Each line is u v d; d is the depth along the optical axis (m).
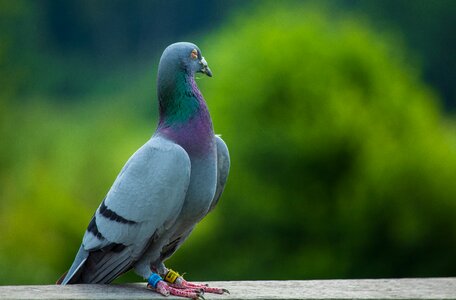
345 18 20.47
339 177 16.78
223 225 16.98
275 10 19.45
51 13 55.66
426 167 16.06
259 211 17.00
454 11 48.69
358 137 16.64
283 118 17.17
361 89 18.12
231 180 16.94
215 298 4.93
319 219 16.80
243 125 17.27
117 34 55.88
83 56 54.91
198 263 16.78
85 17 55.72
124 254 5.22
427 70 48.91
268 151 16.86
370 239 16.36
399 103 17.84
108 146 20.09
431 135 17.41
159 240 5.27
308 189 16.89
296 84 17.11
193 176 5.27
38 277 14.93
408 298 4.88
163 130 5.32
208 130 5.34
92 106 45.47
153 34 56.03
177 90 5.32
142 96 45.06
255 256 16.91
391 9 49.47
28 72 30.70
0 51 27.66
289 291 5.06
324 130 16.66
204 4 55.38
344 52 18.12
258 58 17.56
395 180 15.97
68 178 17.22
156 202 5.11
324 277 16.48
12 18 39.06
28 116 30.88
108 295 4.94
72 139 31.75
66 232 15.21
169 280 5.18
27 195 16.28
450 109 47.91
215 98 17.80
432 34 49.12
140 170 5.17
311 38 17.92
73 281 5.40
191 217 5.38
